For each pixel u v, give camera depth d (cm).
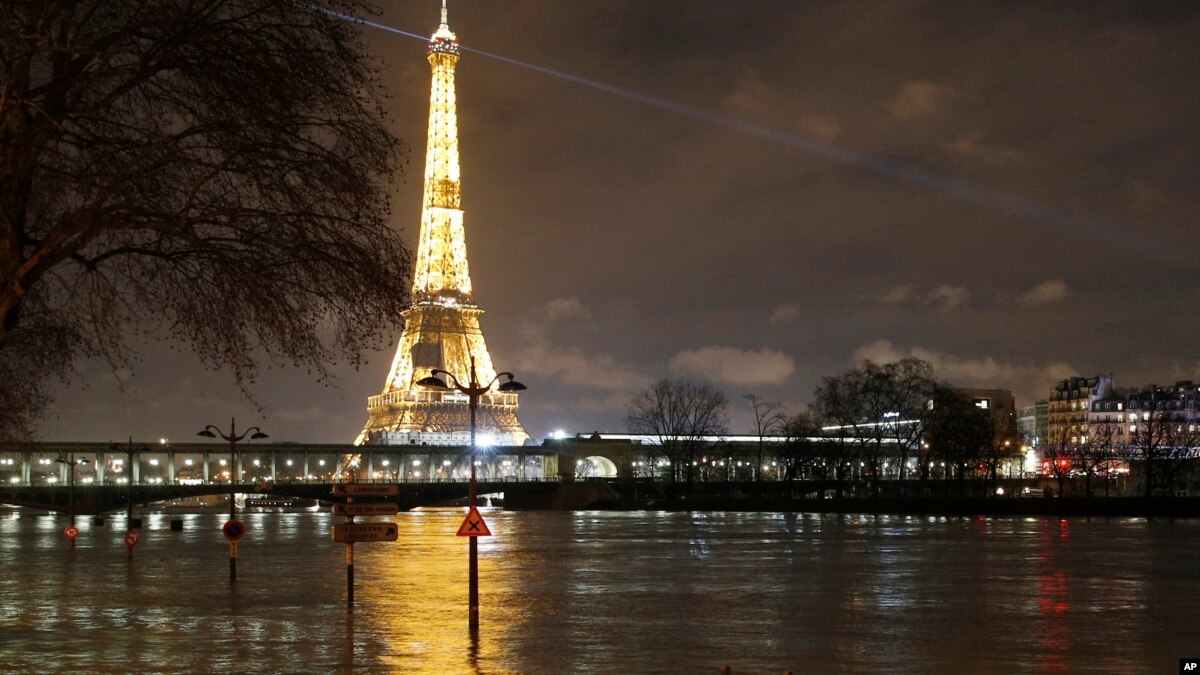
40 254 3031
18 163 3019
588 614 5678
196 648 4572
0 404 5009
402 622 5362
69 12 3116
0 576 8256
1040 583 7156
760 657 4284
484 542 12625
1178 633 4906
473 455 4894
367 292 3225
